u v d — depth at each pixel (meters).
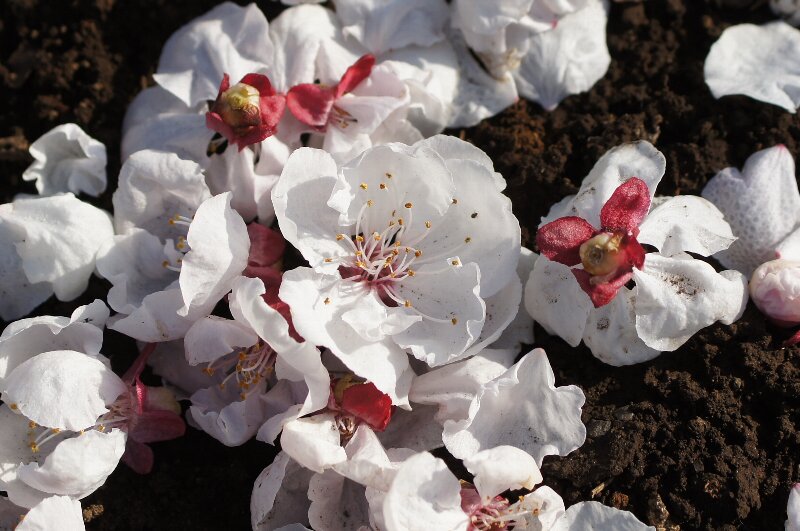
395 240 0.24
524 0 0.25
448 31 0.26
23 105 0.27
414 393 0.24
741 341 0.24
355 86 0.25
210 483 0.24
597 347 0.24
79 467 0.23
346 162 0.24
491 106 0.26
